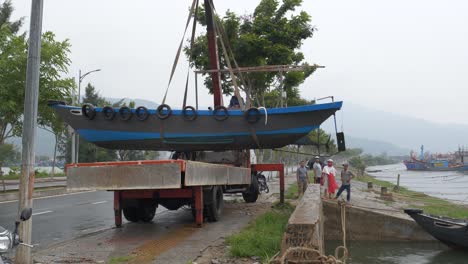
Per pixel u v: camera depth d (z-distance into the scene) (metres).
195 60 23.58
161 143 15.30
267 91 26.16
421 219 16.44
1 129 25.80
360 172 61.28
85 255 9.81
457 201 31.20
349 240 18.05
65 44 24.12
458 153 149.88
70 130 27.55
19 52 23.34
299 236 7.37
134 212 14.41
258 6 24.91
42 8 9.02
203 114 15.00
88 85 57.75
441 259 14.84
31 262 8.70
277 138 15.10
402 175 100.69
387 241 17.83
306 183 23.94
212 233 12.29
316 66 17.12
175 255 9.70
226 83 24.31
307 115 14.87
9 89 22.97
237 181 16.05
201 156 18.08
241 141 15.16
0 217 16.28
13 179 37.12
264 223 13.75
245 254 9.59
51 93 23.75
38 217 17.03
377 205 22.28
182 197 13.39
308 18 24.47
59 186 32.06
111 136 15.55
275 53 23.34
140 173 11.22
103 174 11.44
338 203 17.69
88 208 19.97
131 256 9.62
